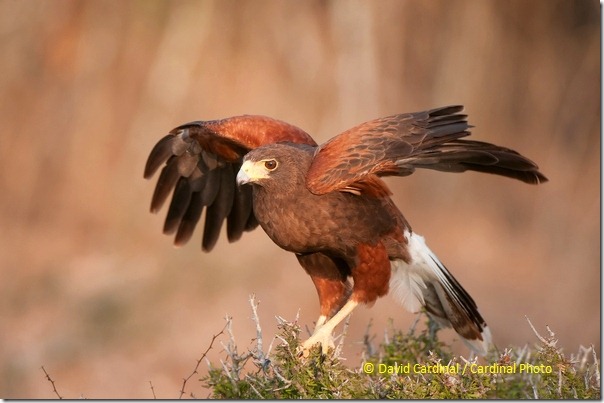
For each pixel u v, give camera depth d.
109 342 19.89
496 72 25.44
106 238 21.73
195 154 10.70
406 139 8.80
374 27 23.62
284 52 23.00
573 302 23.70
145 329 19.98
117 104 22.59
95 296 20.48
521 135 25.83
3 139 22.30
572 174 25.72
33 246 21.77
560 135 26.14
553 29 26.22
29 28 22.55
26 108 22.42
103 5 22.78
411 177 24.84
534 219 25.33
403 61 24.14
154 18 22.73
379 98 23.42
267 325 19.88
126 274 20.95
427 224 24.44
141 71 22.66
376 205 8.98
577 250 24.67
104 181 22.30
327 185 8.63
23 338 19.91
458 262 24.02
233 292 20.61
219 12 22.86
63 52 22.67
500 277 23.81
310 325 20.14
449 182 25.06
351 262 9.07
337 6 23.42
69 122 22.50
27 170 22.25
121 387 18.91
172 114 22.38
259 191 8.91
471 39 24.97
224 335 19.53
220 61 22.72
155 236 21.64
